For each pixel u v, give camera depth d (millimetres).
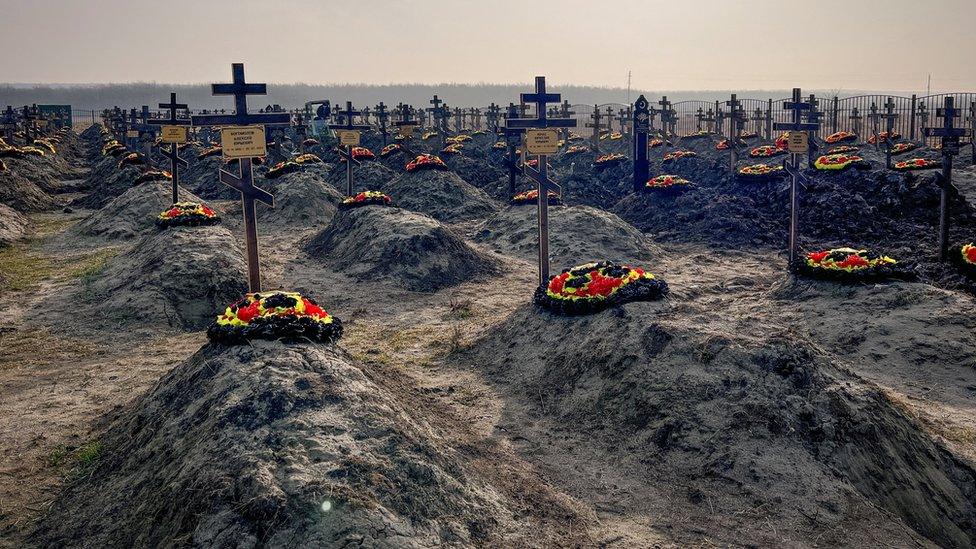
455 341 13016
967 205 25141
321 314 9047
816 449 7711
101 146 60750
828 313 13953
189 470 6395
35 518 6930
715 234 24156
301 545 5336
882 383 11273
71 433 8938
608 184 37906
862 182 26938
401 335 13945
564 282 12227
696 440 8039
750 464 7570
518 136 39094
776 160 34781
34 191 33469
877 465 7715
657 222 26578
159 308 14773
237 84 10961
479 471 7398
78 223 27375
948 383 11188
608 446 8508
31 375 11367
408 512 5945
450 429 8719
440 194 31516
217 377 7754
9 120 66125
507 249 22875
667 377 8969
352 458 6258
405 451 6672
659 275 19469
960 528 7570
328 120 60625
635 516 7090
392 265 18656
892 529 6754
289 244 24203
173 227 19172
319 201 30484
